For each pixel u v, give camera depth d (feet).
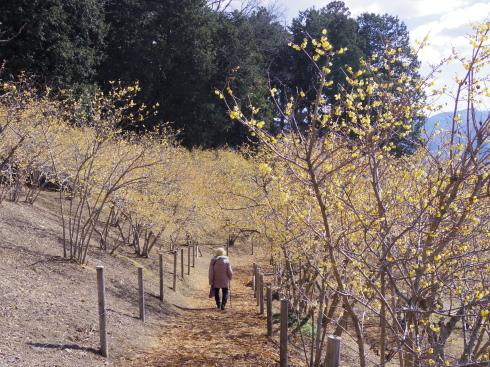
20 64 61.00
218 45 102.32
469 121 13.37
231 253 69.82
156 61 91.20
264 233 26.94
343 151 14.40
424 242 14.65
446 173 13.74
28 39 63.67
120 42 90.07
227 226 37.50
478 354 16.07
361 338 14.89
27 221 32.83
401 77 14.78
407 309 13.17
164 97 94.32
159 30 94.94
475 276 16.01
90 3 75.46
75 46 71.77
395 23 108.68
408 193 15.12
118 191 32.99
